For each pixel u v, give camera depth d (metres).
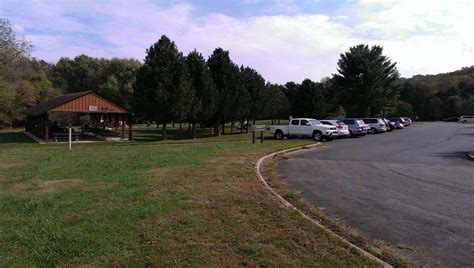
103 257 5.30
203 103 44.38
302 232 6.33
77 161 15.41
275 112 65.56
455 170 15.66
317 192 10.60
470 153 22.50
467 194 10.56
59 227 6.51
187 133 53.31
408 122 70.69
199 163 14.60
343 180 12.64
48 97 71.31
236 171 12.64
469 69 148.62
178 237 6.02
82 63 92.06
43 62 98.12
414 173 14.62
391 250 6.01
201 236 6.07
